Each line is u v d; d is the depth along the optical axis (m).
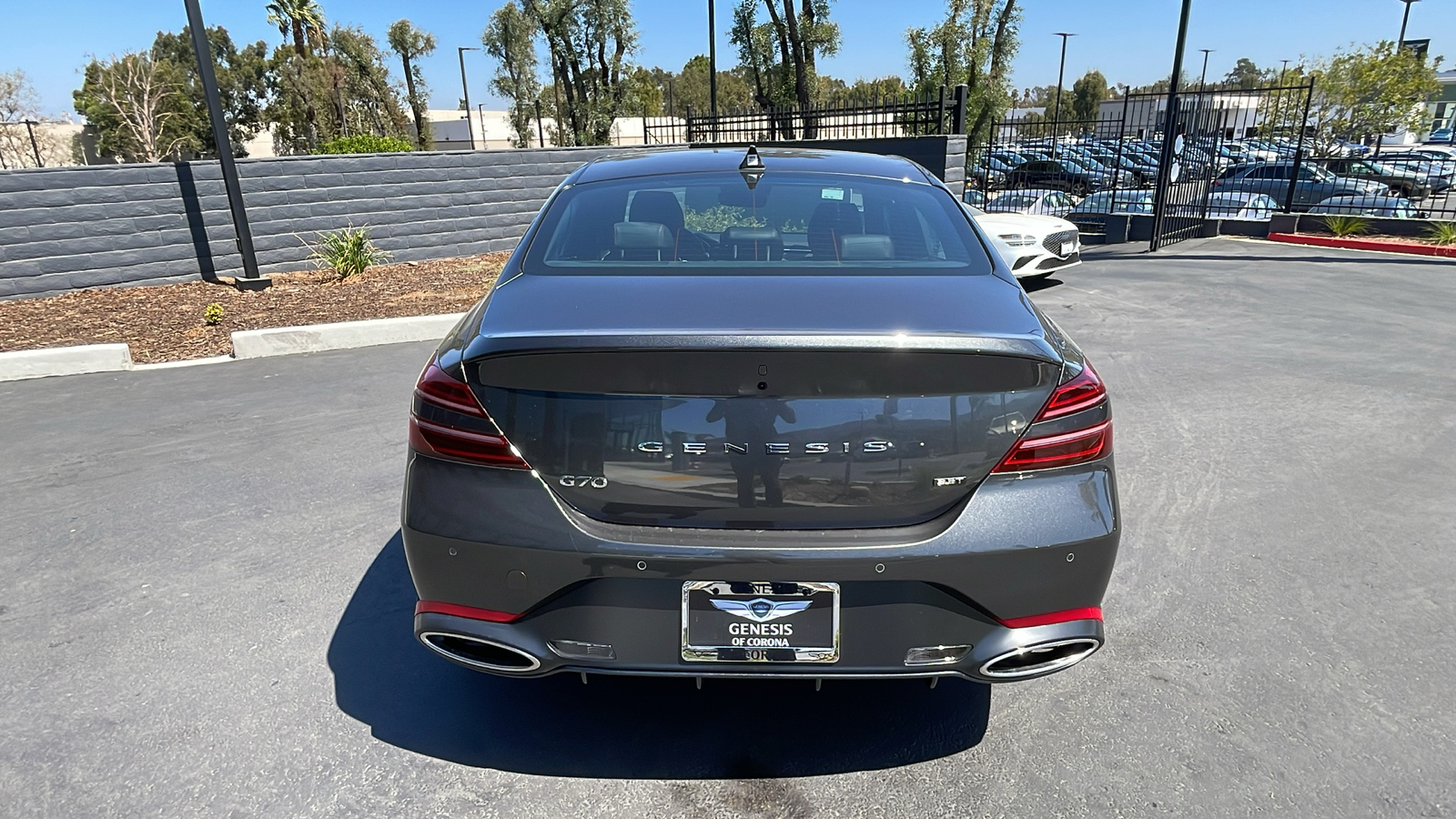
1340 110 23.03
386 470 4.35
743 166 3.12
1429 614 3.03
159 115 38.91
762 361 1.91
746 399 1.93
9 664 2.77
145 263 9.20
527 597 2.02
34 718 2.51
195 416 5.21
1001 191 15.95
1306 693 2.61
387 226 10.66
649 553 1.95
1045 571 2.00
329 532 3.68
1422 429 4.88
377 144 18.70
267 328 7.41
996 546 1.96
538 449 1.98
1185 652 2.83
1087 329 7.43
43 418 5.22
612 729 2.49
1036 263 9.15
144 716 2.52
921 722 2.51
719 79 60.38
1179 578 3.29
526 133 27.14
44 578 3.32
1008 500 1.99
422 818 2.15
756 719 2.53
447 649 2.16
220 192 9.55
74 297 8.71
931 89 19.86
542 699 2.62
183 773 2.29
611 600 2.00
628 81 24.31
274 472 4.33
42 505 3.97
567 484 1.99
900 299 2.22
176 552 3.51
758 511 1.97
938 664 2.05
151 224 9.17
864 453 1.94
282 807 2.18
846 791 2.24
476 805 2.19
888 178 3.11
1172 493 4.06
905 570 1.95
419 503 2.06
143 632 2.95
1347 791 2.22
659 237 2.67
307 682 2.69
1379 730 2.45
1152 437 4.79
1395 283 9.70
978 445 1.97
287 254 10.05
